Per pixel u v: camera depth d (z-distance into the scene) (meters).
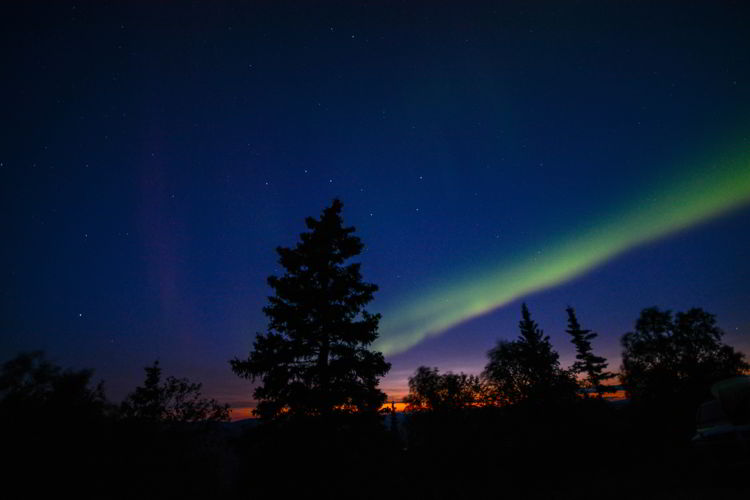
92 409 13.66
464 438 20.52
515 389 24.16
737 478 8.99
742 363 31.47
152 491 13.69
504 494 15.47
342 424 16.09
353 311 18.61
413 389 23.56
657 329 35.41
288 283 18.23
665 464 14.83
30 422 12.21
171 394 16.12
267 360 16.72
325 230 19.58
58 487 11.82
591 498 11.43
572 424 21.77
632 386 34.06
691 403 29.47
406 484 16.22
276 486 14.56
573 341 45.78
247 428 16.09
